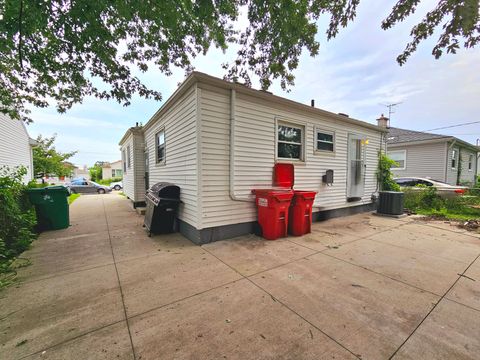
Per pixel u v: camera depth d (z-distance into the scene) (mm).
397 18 2941
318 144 5887
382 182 8008
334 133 6234
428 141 11508
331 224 5633
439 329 1752
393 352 1516
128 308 2057
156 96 4523
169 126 5414
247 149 4430
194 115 3910
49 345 1590
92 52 3629
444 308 2047
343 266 3016
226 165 4172
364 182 7410
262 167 4688
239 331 1740
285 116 5039
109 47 3629
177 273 2809
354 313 1971
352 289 2404
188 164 4262
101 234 4730
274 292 2340
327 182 5922
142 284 2527
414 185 8914
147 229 5035
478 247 3834
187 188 4359
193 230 4121
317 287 2447
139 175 8523
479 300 2186
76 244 4035
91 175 34969
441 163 11328
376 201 7848
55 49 3594
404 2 2768
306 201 4594
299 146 5512
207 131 3902
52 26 3148
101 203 10188
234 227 4371
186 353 1515
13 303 2143
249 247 3807
